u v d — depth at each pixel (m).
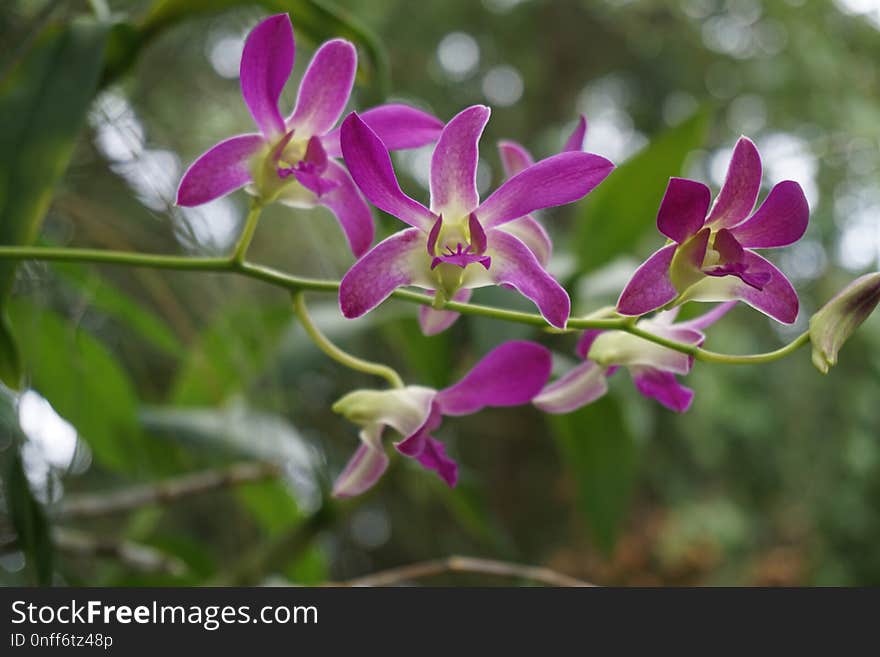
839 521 1.61
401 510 1.48
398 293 0.57
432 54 1.67
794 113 1.63
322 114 0.57
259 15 0.73
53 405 0.73
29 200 0.60
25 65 0.62
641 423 0.91
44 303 0.71
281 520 0.82
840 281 1.56
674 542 1.44
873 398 1.56
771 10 1.56
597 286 0.83
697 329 0.58
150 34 0.67
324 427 0.91
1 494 0.67
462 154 0.54
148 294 0.85
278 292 0.99
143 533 0.82
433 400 0.58
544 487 1.76
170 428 0.73
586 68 1.84
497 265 0.55
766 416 1.59
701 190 0.53
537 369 0.58
